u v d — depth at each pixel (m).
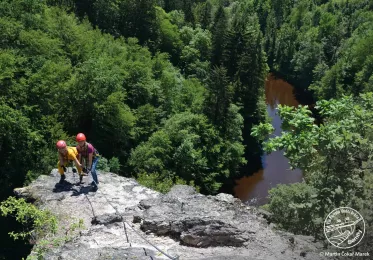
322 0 117.88
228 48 58.81
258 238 9.10
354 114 10.27
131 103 43.56
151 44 63.16
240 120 45.34
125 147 38.06
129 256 8.30
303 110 10.78
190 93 48.34
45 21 40.16
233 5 119.38
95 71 35.81
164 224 9.43
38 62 33.41
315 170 9.68
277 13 114.69
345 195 8.65
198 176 38.66
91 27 51.53
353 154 9.04
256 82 54.66
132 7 63.66
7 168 27.19
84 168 12.01
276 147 10.48
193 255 8.64
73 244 8.88
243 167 45.91
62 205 11.06
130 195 11.79
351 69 65.06
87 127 37.16
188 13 78.50
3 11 36.75
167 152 38.03
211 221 9.34
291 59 81.38
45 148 28.50
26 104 30.31
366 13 89.88
